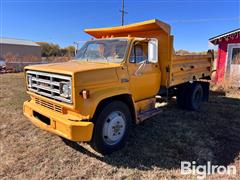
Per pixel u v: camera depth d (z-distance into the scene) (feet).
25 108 14.46
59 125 11.41
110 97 12.76
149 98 16.28
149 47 13.60
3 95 27.96
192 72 21.31
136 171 11.32
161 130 16.56
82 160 12.31
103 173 11.14
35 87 13.58
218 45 37.93
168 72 16.79
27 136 15.29
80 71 11.03
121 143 13.47
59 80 11.71
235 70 35.76
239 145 14.29
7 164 11.80
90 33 19.27
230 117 19.86
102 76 12.06
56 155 12.80
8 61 86.28
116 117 12.91
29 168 11.48
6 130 16.28
